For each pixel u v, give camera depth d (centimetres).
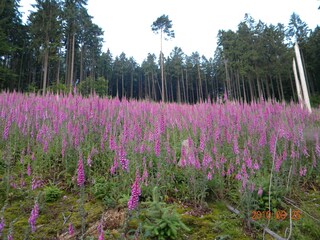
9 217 377
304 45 3600
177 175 487
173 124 638
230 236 365
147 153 483
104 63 4919
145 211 385
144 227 341
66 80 2905
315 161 518
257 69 3125
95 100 783
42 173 497
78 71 4262
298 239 371
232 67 3603
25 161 518
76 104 731
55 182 475
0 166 509
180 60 4897
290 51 3253
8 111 669
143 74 5697
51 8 2338
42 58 2350
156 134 473
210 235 367
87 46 3684
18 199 422
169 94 5656
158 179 429
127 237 336
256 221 389
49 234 351
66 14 2605
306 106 948
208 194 445
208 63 5438
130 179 434
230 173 489
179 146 571
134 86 5822
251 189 407
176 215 362
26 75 3294
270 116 712
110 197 421
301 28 3891
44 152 507
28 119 608
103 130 597
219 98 939
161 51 3166
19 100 824
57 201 427
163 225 340
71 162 512
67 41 2988
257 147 516
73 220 379
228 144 545
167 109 830
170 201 435
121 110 700
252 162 485
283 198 455
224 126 596
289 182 486
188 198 442
